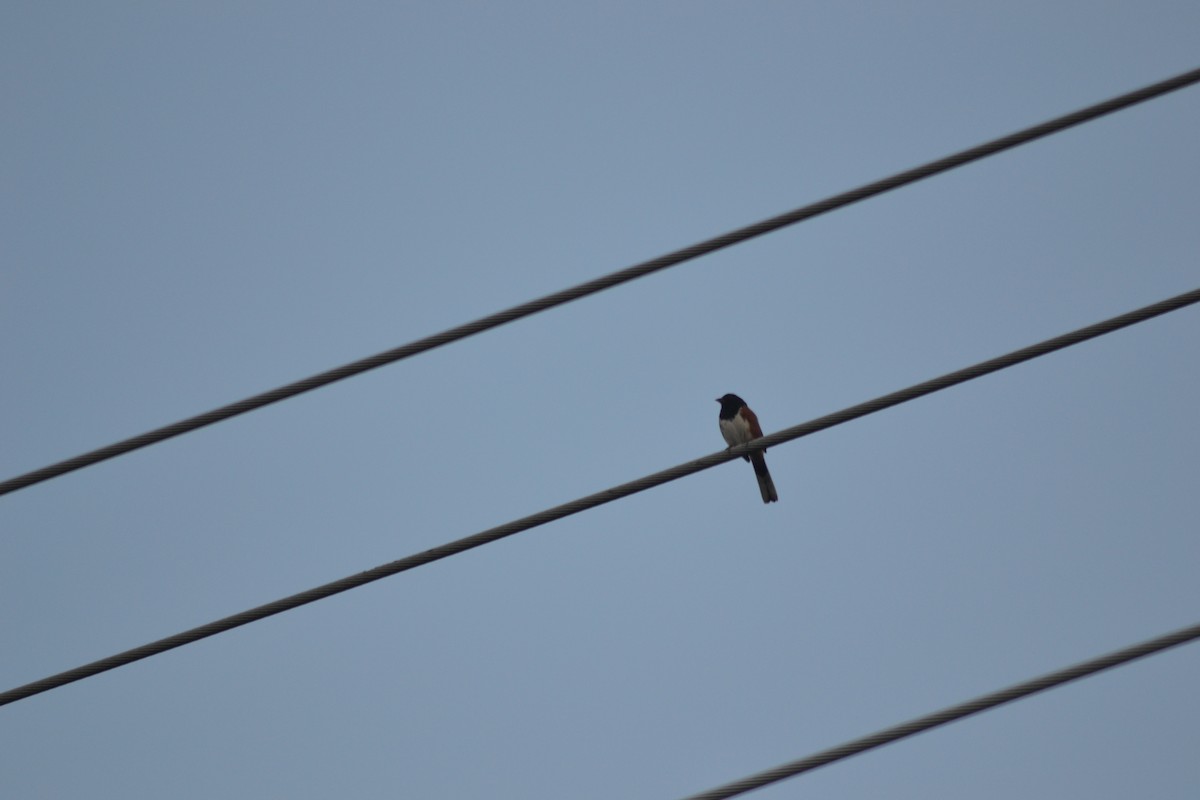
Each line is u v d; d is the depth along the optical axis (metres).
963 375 12.35
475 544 12.10
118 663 11.76
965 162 12.39
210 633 11.82
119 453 12.02
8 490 11.88
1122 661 10.66
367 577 11.97
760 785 10.71
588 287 12.35
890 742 10.69
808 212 12.37
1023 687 10.70
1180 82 12.32
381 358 12.21
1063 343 12.15
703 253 12.35
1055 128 12.35
